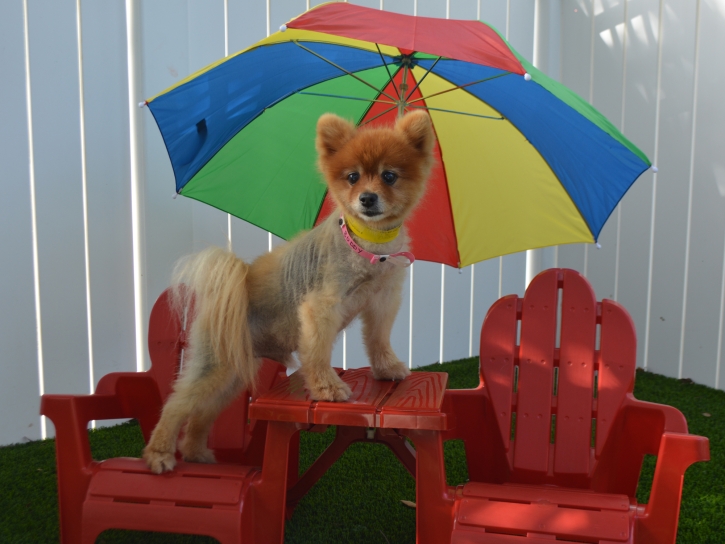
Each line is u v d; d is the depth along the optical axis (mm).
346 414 1876
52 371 3184
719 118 3781
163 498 1930
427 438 1900
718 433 3252
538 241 2717
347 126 2191
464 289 4668
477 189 2836
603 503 1810
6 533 2297
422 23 1809
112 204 3307
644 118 4281
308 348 2027
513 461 2391
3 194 2957
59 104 3082
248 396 2676
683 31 3959
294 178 2916
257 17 3635
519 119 2527
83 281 3242
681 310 4164
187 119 2422
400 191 2062
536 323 2430
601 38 4555
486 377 2459
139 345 3479
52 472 2816
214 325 2168
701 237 3975
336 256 2074
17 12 2910
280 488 1950
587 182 2463
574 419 2344
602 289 4754
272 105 2717
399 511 2561
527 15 4723
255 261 2445
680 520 2414
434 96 2764
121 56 3248
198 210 3602
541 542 1735
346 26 1699
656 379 4223
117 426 3457
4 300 3012
